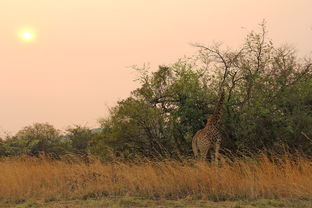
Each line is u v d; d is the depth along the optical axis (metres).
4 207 16.86
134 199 17.16
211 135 23.78
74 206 16.31
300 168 18.34
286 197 16.11
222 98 24.17
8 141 50.22
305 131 23.84
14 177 19.77
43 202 17.55
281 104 25.41
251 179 17.14
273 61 26.98
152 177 18.34
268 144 24.52
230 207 15.01
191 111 27.03
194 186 17.64
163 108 28.91
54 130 59.78
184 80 27.56
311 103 26.17
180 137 28.25
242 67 26.78
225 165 18.44
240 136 25.25
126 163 23.03
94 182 19.69
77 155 23.80
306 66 27.22
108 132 30.59
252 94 25.95
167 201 16.59
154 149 27.62
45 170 21.55
